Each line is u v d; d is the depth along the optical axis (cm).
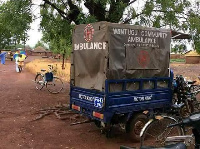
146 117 647
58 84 1583
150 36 654
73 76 713
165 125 545
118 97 605
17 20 918
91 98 638
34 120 798
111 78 595
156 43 669
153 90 667
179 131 548
